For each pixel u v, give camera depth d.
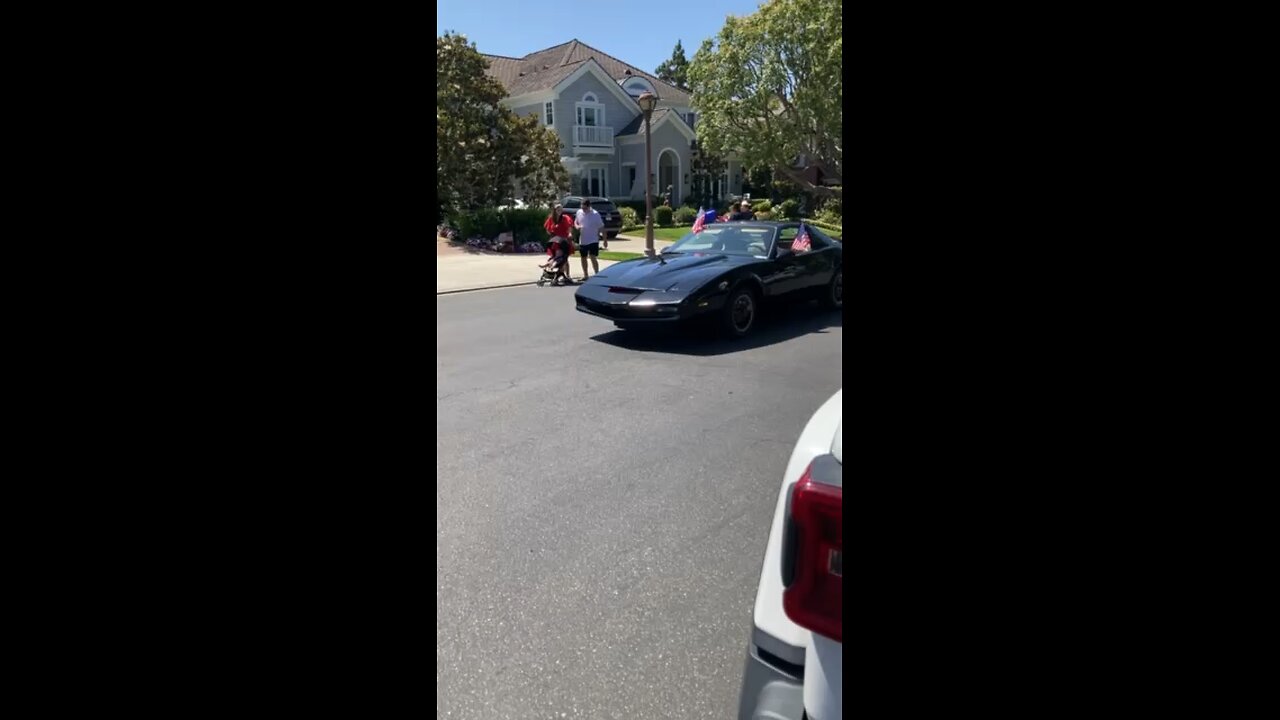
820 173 18.58
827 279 8.55
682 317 6.91
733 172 37.19
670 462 4.07
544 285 12.35
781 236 8.04
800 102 20.75
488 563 2.95
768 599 1.44
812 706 1.24
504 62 35.41
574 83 31.36
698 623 2.54
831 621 1.22
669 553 3.04
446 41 19.33
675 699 2.18
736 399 5.31
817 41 20.06
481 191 19.86
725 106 21.78
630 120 33.72
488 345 7.28
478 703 2.16
